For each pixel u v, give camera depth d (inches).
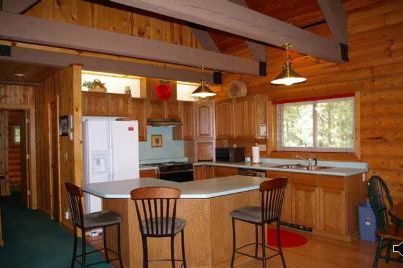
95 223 115.6
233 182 140.4
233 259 126.7
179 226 110.1
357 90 181.6
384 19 170.6
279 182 118.2
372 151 176.2
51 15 192.5
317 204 174.9
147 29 232.4
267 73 231.6
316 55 168.1
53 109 216.2
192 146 262.8
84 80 222.8
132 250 123.6
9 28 128.4
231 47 252.1
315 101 207.9
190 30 254.7
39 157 252.5
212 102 257.3
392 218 114.3
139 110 230.7
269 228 189.8
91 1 207.5
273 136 229.9
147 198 102.9
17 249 160.6
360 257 142.5
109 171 193.3
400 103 165.3
